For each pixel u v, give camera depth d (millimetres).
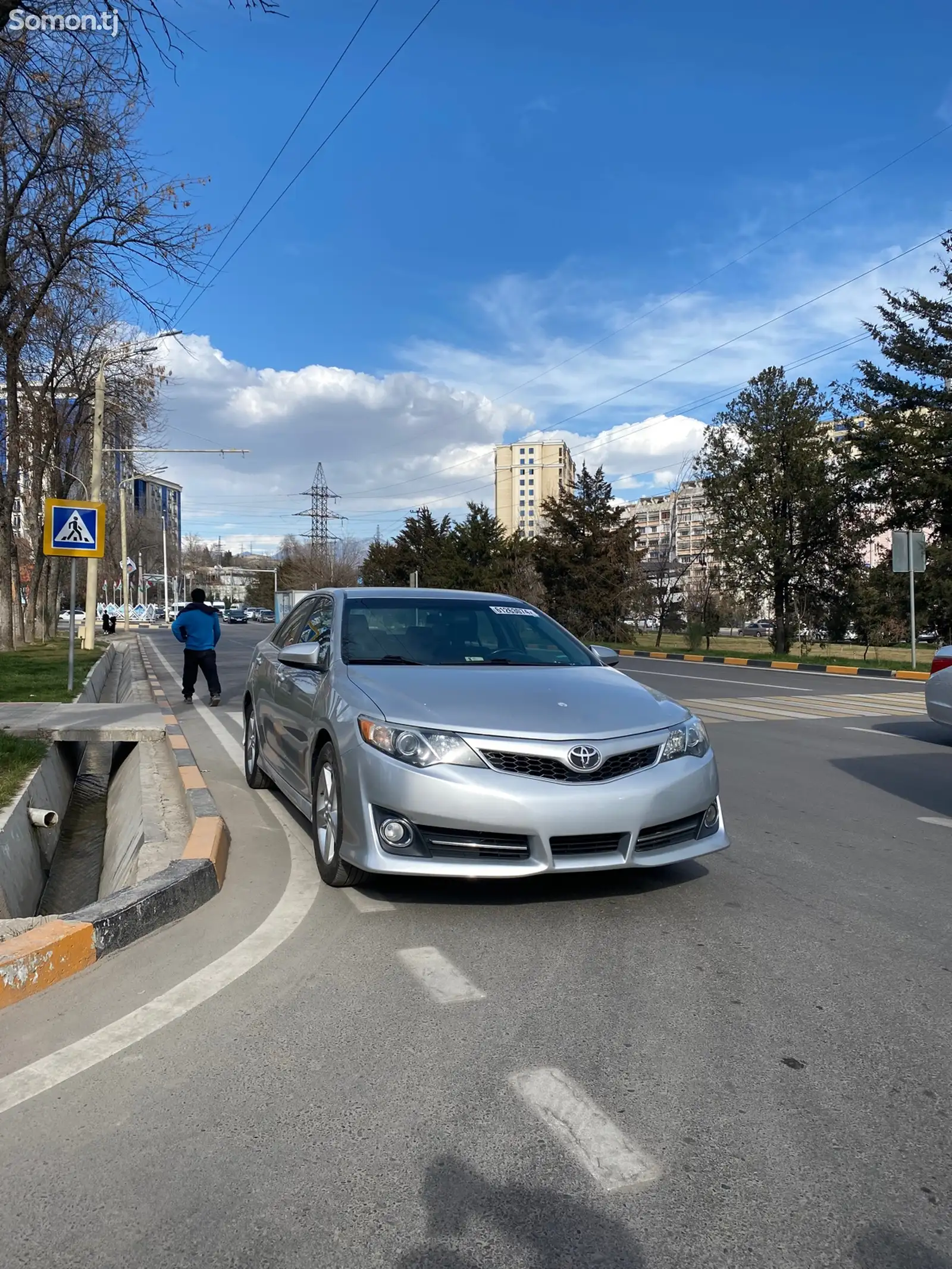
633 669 22062
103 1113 2623
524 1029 3143
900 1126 2582
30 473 28969
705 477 28641
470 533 48000
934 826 6180
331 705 4648
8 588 24266
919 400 26219
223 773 8047
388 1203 2238
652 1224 2170
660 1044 3051
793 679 19062
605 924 4164
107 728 9812
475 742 3998
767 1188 2301
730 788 7457
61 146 12953
